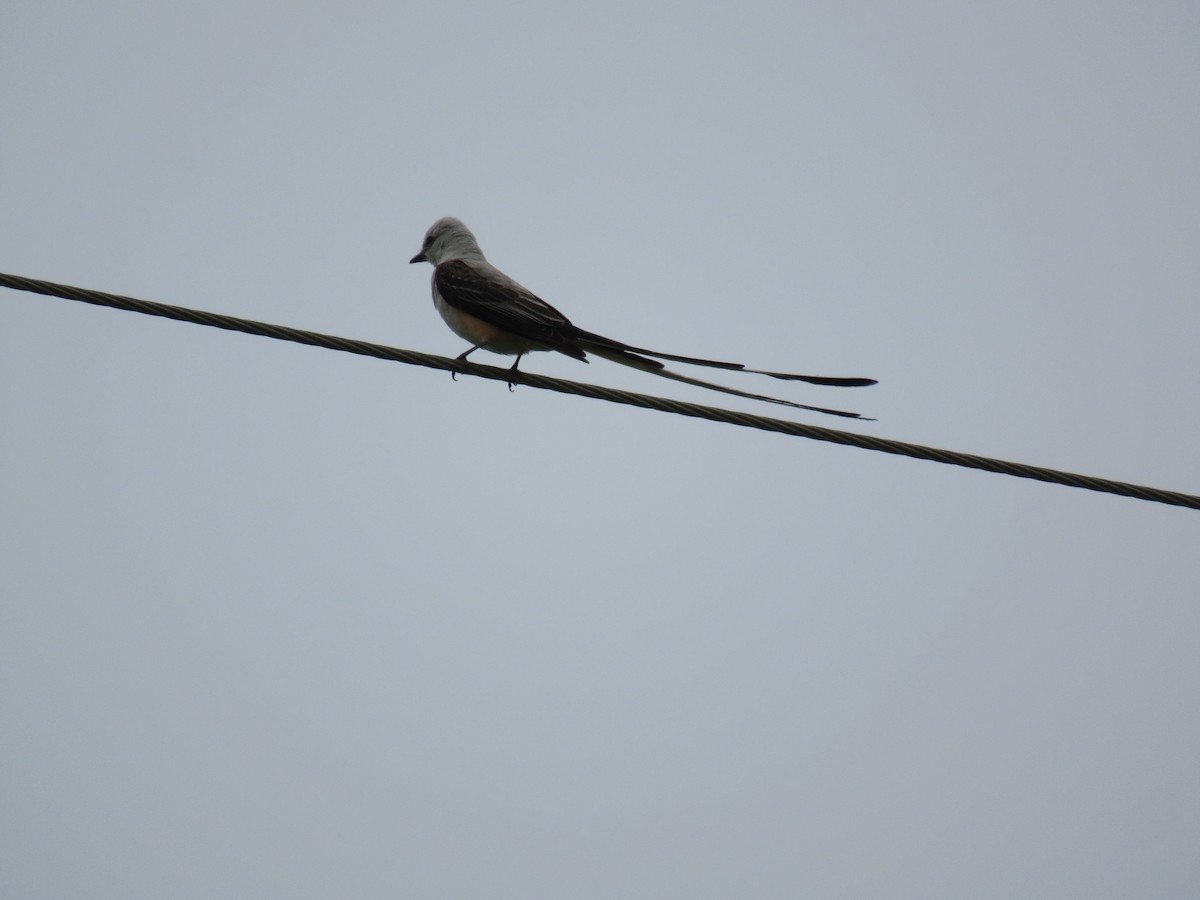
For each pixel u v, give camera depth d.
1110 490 9.52
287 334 9.70
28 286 8.94
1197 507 9.59
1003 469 9.48
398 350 10.20
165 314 9.23
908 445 9.52
